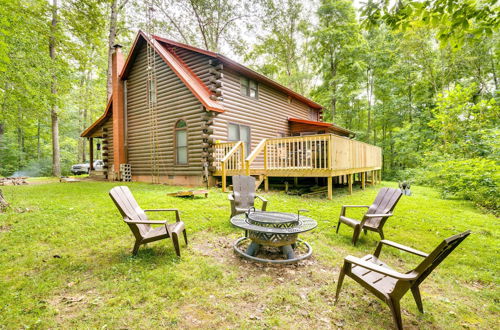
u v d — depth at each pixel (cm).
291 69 2531
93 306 229
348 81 2133
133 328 201
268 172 872
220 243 393
